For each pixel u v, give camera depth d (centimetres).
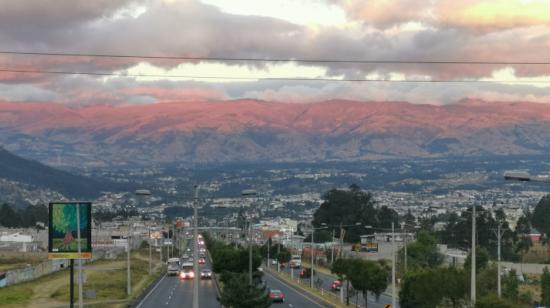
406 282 7238
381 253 17350
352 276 8569
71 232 8400
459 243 19125
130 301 9538
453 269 6906
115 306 8938
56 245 8388
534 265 14350
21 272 12838
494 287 9044
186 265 15962
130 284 11456
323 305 9225
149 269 15462
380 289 8450
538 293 10406
